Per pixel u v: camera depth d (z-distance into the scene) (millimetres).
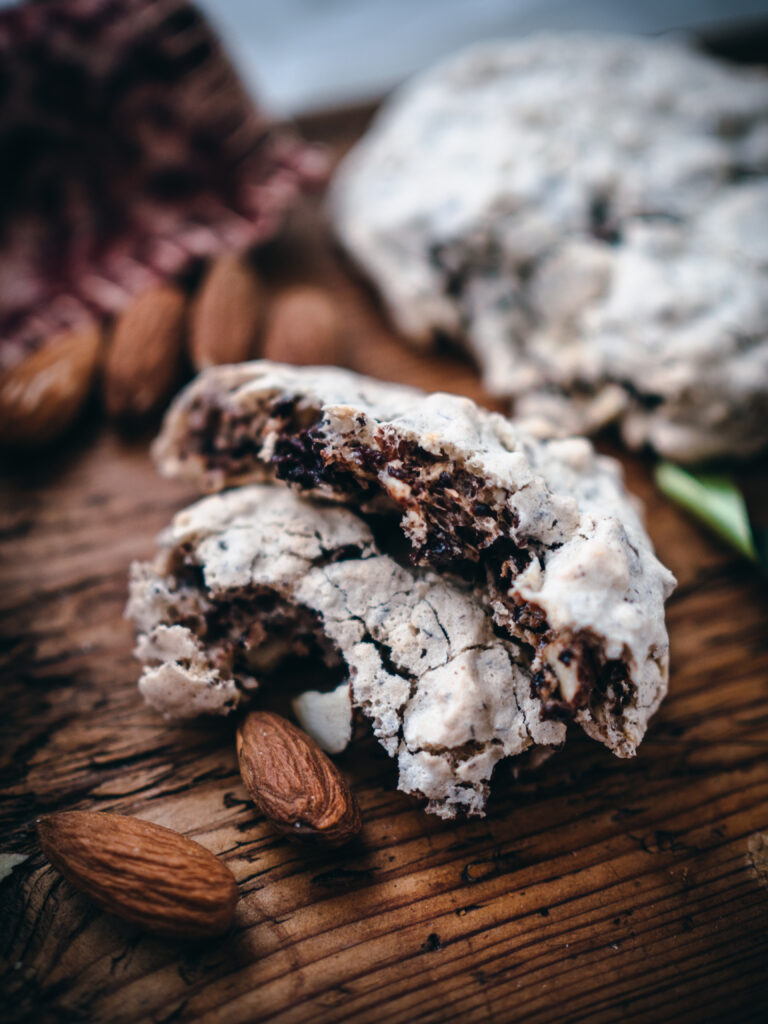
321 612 112
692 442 144
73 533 145
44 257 167
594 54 176
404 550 117
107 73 161
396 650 110
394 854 110
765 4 211
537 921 106
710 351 140
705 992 102
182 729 122
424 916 106
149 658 118
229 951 103
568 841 112
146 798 116
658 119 164
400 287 164
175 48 162
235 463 122
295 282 179
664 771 118
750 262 146
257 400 117
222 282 161
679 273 146
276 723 112
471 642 108
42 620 135
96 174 167
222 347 154
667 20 214
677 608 135
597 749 120
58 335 162
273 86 213
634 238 150
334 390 115
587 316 150
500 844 111
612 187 154
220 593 115
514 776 113
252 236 170
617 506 117
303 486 115
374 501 115
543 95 167
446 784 106
